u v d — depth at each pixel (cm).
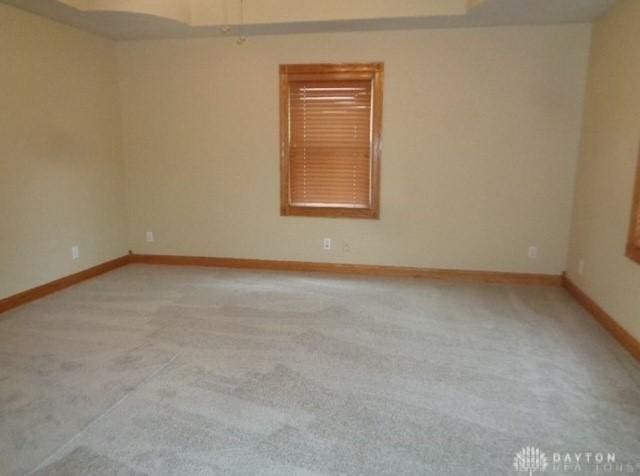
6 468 184
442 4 374
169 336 313
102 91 462
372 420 219
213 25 413
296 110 456
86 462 188
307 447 198
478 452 196
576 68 403
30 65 376
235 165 479
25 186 377
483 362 280
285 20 399
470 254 451
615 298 322
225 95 466
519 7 352
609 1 334
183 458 191
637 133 298
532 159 424
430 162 442
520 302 390
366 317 352
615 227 326
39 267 395
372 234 466
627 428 213
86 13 376
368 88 440
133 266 504
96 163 458
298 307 373
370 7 385
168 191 498
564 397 240
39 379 254
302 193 473
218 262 502
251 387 247
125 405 229
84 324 333
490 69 417
